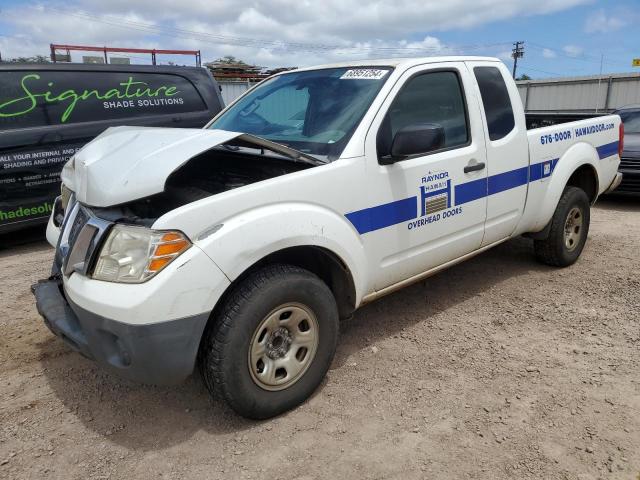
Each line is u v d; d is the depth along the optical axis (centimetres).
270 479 255
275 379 292
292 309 292
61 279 328
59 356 372
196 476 258
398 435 284
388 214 340
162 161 275
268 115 397
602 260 555
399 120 354
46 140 619
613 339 384
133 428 295
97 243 268
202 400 320
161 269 252
